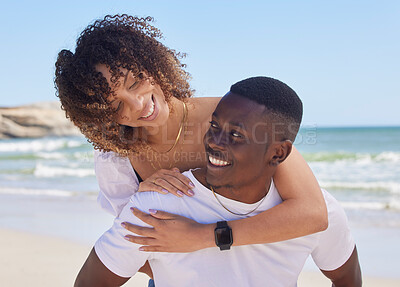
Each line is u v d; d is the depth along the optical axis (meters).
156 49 2.25
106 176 2.43
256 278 1.70
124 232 1.72
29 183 12.87
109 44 2.08
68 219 7.13
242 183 1.63
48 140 27.16
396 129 50.34
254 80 1.56
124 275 1.76
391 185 11.55
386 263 4.75
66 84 2.10
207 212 1.72
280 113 1.53
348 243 1.89
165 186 1.72
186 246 1.65
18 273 4.41
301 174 1.82
